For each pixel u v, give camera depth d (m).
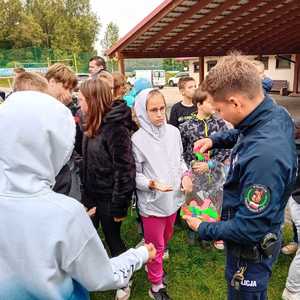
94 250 1.12
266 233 1.38
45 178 1.08
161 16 9.84
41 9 59.97
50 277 1.03
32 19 56.19
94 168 2.30
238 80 1.31
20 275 1.04
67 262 1.06
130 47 12.47
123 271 1.31
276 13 10.98
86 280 1.13
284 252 3.08
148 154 2.33
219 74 1.35
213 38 13.28
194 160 2.89
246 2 9.82
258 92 1.34
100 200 2.37
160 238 2.46
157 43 12.81
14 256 1.04
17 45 55.66
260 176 1.27
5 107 1.06
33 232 1.02
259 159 1.27
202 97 3.02
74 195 2.40
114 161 2.21
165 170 2.36
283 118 1.37
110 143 2.20
